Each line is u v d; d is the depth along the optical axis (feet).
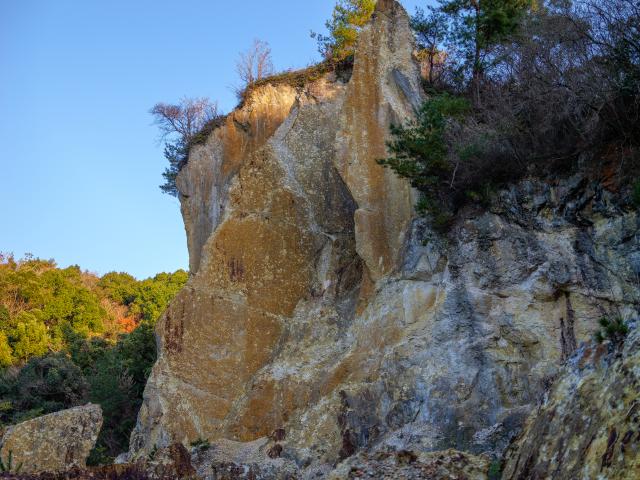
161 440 65.26
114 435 90.22
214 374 66.80
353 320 61.77
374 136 64.54
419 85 67.26
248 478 52.49
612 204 48.65
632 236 47.44
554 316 49.75
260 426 59.67
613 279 47.96
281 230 69.87
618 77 49.60
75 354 122.52
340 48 85.92
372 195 62.85
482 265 52.85
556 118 52.01
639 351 28.43
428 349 52.11
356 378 55.62
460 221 55.11
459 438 47.50
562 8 55.42
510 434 45.52
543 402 33.63
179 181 95.25
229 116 87.86
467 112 58.59
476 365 50.08
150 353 101.50
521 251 51.75
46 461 46.80
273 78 86.63
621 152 48.93
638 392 27.02
